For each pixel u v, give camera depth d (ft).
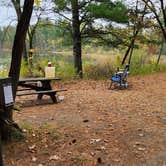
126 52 72.38
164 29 76.95
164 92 42.57
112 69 62.34
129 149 20.85
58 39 74.02
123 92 42.45
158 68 73.97
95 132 24.12
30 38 69.62
